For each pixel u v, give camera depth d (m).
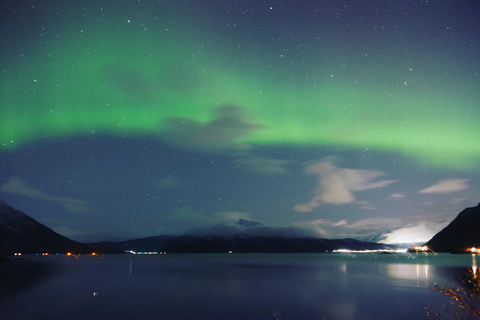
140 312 25.92
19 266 91.69
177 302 30.67
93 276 59.31
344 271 73.00
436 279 51.78
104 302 30.44
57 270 75.38
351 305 28.70
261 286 43.75
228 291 38.62
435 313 24.47
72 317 23.95
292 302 30.55
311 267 91.44
